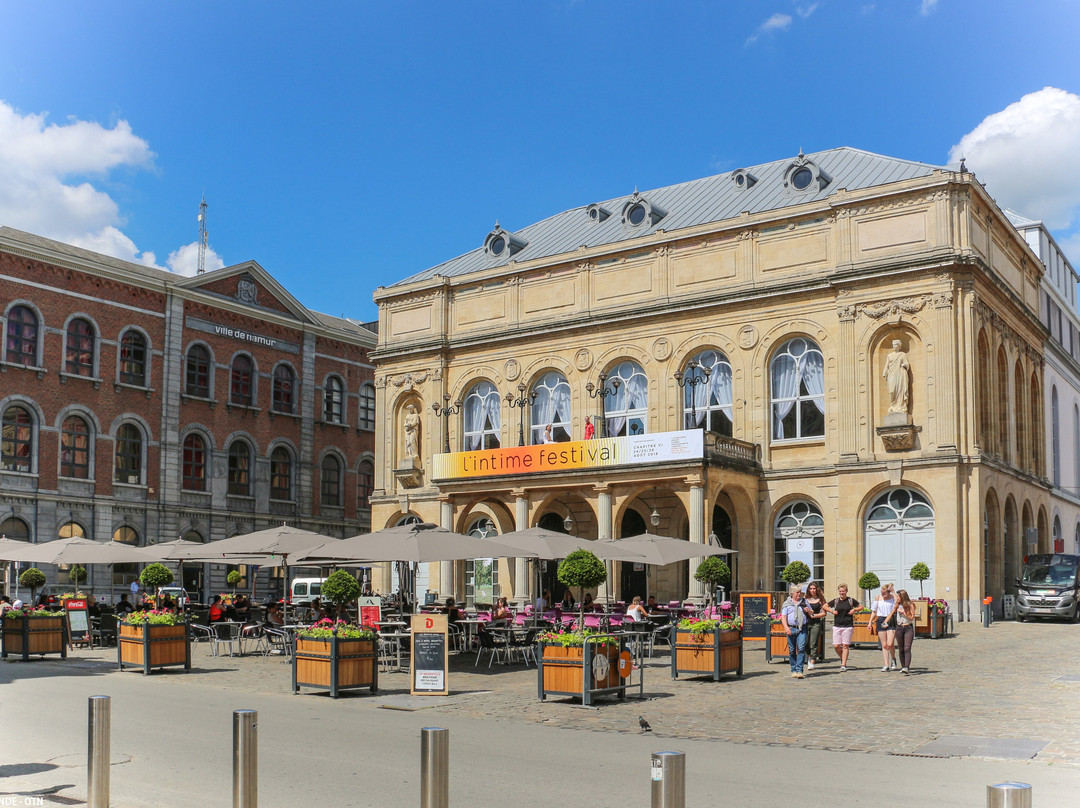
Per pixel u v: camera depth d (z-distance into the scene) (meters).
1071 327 58.03
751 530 40.25
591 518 46.09
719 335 42.06
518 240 51.00
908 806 9.84
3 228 47.81
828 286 39.31
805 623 22.03
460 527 44.56
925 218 37.72
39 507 47.41
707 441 37.97
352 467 63.81
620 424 44.75
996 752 12.91
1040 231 53.56
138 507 51.44
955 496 36.16
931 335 37.31
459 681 21.80
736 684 20.69
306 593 53.59
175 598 33.84
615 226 48.41
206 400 55.06
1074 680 19.91
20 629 26.98
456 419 49.53
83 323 50.22
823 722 15.54
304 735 14.02
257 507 57.50
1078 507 55.75
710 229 42.50
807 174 42.97
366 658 19.33
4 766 11.70
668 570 42.53
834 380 39.34
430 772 6.64
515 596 44.75
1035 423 47.19
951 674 21.50
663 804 5.92
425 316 51.00
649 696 18.89
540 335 46.72
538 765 11.91
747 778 11.22
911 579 37.03
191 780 10.91
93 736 8.81
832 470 38.91
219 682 21.23
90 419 49.94
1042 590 37.44
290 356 60.47
